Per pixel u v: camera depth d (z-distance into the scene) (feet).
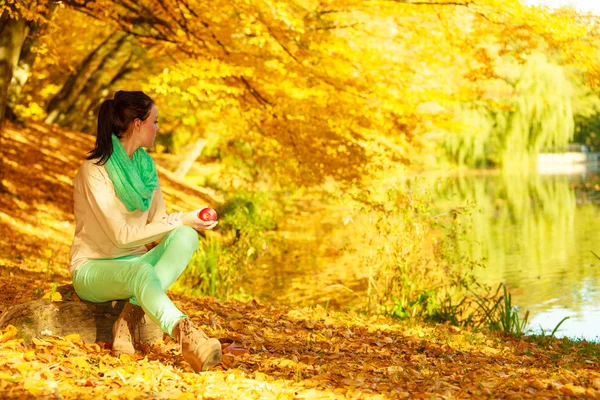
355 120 39.22
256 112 39.37
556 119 103.76
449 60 39.65
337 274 43.73
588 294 38.04
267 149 42.11
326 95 38.04
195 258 33.68
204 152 89.10
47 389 10.19
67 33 53.36
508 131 105.19
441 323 27.32
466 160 111.75
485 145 111.96
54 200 51.31
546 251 53.72
